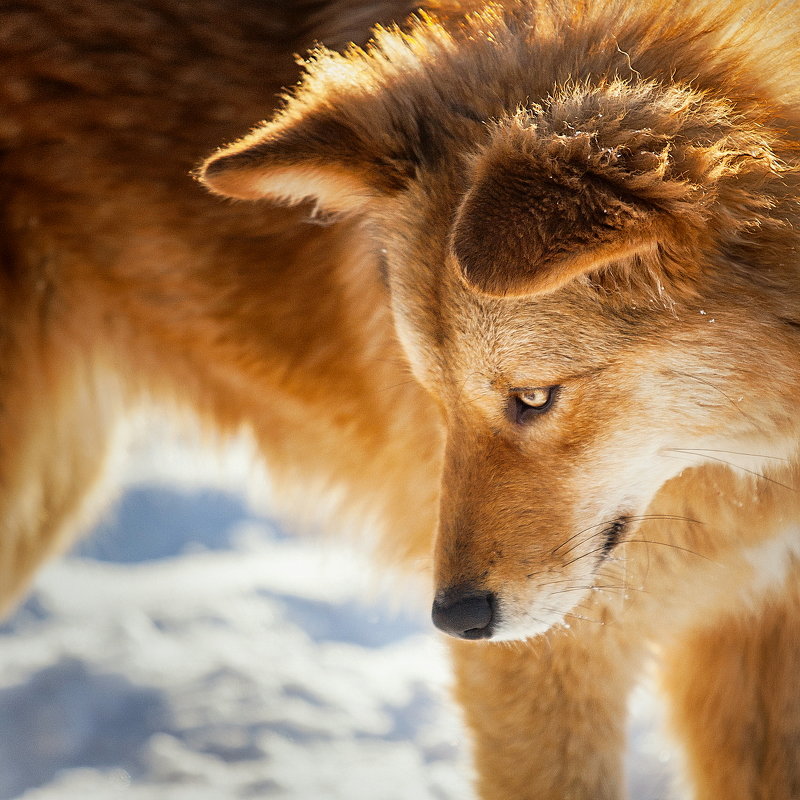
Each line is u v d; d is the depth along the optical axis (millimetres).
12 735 9547
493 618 5496
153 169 6957
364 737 9773
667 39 5332
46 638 10898
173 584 12258
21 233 7160
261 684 10320
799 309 5176
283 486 8109
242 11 6867
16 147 7027
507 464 5449
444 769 9312
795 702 6617
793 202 5070
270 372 7344
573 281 5117
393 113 5680
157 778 9023
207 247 7047
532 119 4902
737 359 5277
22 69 6934
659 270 5008
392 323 6477
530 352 5191
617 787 6504
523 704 6328
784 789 6676
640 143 4668
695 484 5879
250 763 9242
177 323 7414
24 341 7289
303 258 6891
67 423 7898
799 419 5441
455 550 5527
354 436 7301
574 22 5609
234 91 6781
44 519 8125
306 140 5570
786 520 5926
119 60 6887
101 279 7398
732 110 5039
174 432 8328
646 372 5277
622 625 6184
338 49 6637
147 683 10180
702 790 7082
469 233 4359
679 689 7086
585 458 5402
